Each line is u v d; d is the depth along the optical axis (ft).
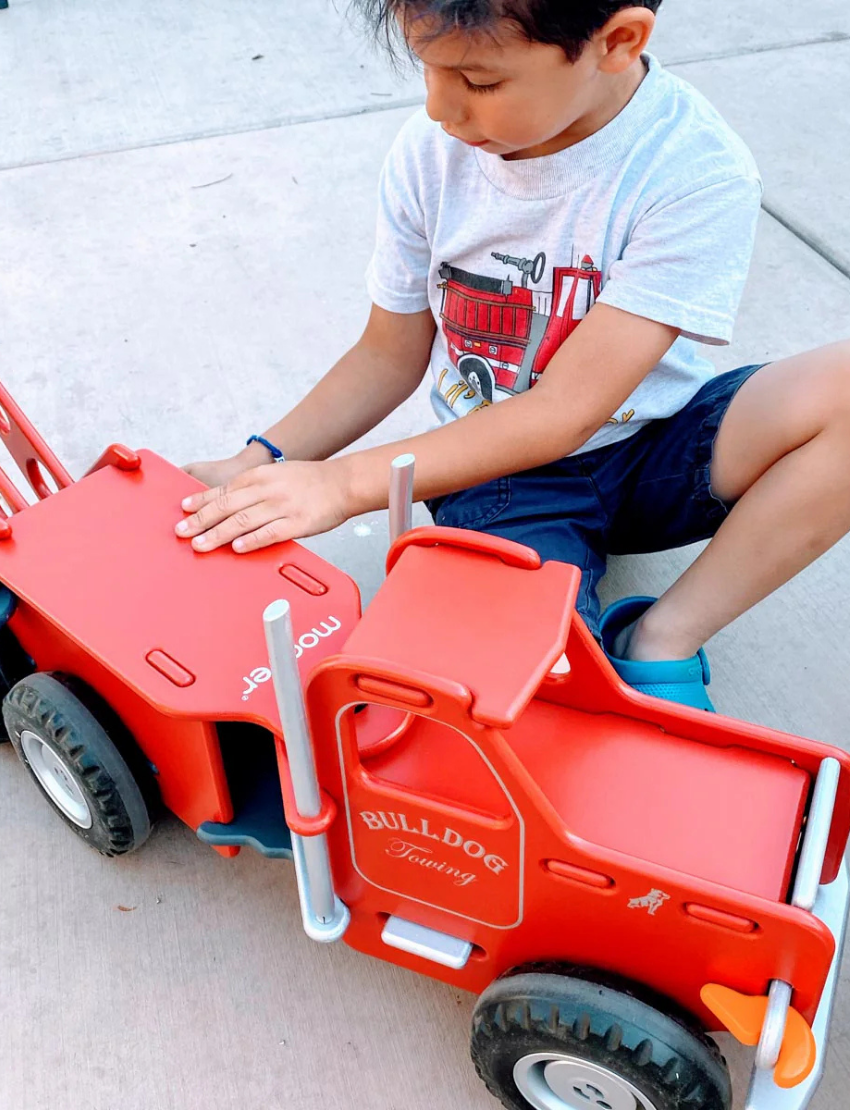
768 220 7.58
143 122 8.94
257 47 9.96
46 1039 3.80
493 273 4.10
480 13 2.83
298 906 4.16
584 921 3.07
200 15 10.57
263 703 3.26
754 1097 3.00
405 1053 3.76
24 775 4.61
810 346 6.54
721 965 2.95
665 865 3.05
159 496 3.93
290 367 6.54
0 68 9.80
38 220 7.86
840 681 4.87
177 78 9.52
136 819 3.99
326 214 7.82
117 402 6.32
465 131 3.29
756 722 4.69
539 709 3.56
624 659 4.21
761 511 3.92
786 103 8.82
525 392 3.94
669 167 3.73
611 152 3.74
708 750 3.41
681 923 2.91
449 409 4.52
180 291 7.15
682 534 4.52
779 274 7.11
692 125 3.77
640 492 4.42
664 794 3.27
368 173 8.23
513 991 3.15
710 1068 3.02
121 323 6.90
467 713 2.68
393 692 2.74
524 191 3.89
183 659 3.38
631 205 3.78
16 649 4.31
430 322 4.64
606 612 4.43
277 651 2.64
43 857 4.33
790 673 4.90
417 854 3.18
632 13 2.98
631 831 3.15
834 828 3.43
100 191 8.14
